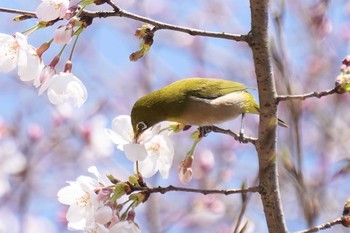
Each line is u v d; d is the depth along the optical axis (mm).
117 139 6160
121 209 5809
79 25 5902
